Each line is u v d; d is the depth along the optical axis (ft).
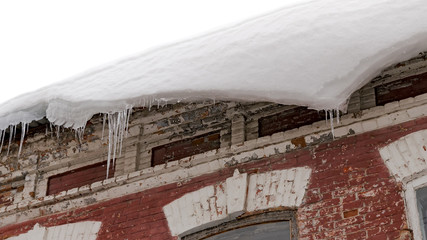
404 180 26.30
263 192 28.27
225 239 28.30
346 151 27.99
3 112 31.30
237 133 30.42
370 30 26.30
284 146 29.04
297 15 28.07
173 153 31.58
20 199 33.40
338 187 27.22
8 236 32.32
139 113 32.01
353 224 26.20
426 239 25.30
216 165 29.84
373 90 28.94
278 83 26.40
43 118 32.83
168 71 28.53
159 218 29.66
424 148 26.55
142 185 30.89
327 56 26.30
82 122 29.55
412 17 26.12
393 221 25.66
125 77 29.37
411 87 28.43
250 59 27.32
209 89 27.09
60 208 32.04
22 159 34.09
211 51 28.43
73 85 30.19
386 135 27.63
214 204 28.81
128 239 29.71
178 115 31.40
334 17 27.25
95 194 31.60
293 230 27.14
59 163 33.42
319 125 28.81
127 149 32.27
